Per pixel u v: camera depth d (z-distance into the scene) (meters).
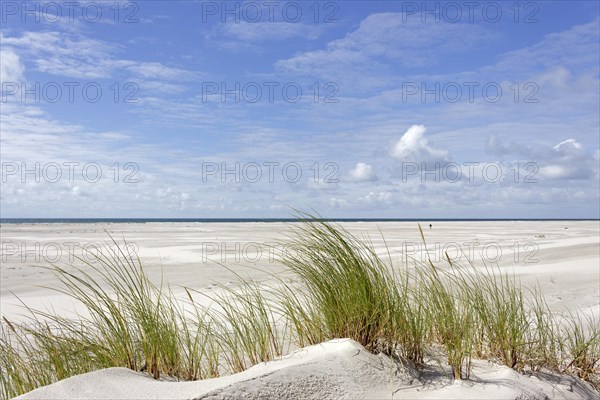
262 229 40.50
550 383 3.11
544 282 8.88
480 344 3.49
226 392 2.27
